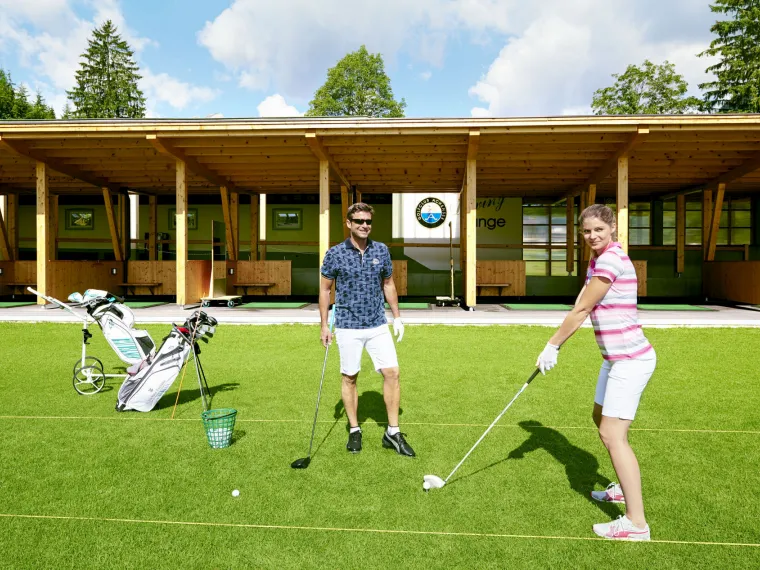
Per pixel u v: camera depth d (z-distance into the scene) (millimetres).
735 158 12078
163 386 4316
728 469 3119
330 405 4562
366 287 3449
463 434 3768
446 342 7777
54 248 15961
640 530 2338
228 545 2299
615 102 32531
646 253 16234
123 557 2207
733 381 5371
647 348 2346
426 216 16359
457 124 9695
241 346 7465
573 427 3914
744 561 2170
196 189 15828
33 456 3332
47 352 6949
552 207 16969
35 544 2307
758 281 12008
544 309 11414
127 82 44625
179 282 11289
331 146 11008
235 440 3648
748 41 27375
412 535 2383
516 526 2465
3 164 12789
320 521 2510
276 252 17094
